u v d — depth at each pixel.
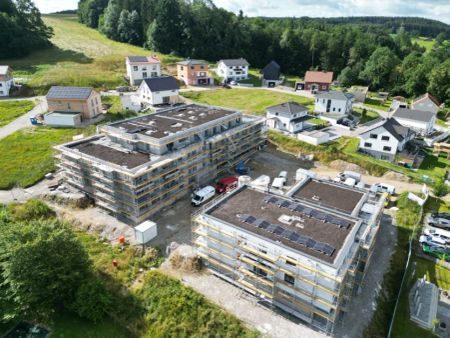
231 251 38.00
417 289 39.31
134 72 112.69
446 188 55.69
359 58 152.25
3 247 36.44
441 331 35.00
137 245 44.94
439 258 44.41
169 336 34.12
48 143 69.88
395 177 63.38
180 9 151.38
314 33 162.00
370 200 44.38
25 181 58.19
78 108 81.38
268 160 71.06
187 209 53.06
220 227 37.47
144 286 39.28
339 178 60.75
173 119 64.06
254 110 93.19
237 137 64.88
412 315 36.34
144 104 96.88
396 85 126.00
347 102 89.50
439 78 112.69
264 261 34.59
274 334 33.28
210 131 61.34
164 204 52.06
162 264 42.66
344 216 38.47
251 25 168.00
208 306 36.16
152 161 49.06
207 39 151.62
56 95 81.19
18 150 67.00
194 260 41.94
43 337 35.03
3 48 123.88
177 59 139.38
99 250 45.22
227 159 63.00
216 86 119.94
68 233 38.66
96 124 79.81
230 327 34.06
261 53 163.62
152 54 142.25
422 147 75.88
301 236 34.97
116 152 53.66
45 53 131.88
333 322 32.28
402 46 181.12
